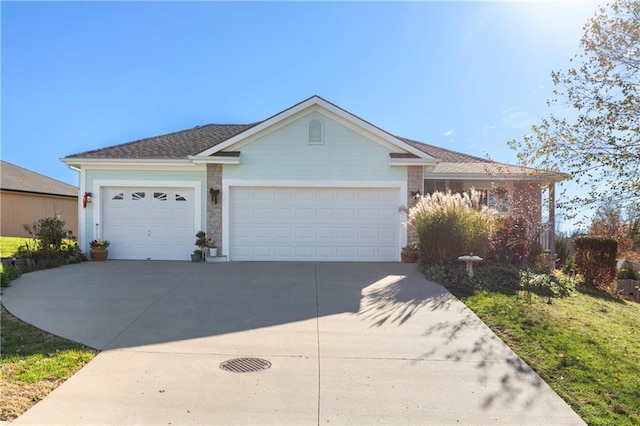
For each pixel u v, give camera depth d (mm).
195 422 3607
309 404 3957
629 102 7836
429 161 12734
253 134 12805
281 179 12883
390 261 12906
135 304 7406
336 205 13008
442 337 5883
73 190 28234
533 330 6215
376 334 5992
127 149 14305
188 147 14617
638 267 14570
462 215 10930
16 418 3594
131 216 13453
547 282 9727
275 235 12969
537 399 4133
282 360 5008
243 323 6430
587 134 8195
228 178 12914
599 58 8094
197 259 12797
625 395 4254
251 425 3586
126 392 4121
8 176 23562
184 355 5121
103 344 5449
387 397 4121
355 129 12891
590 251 11539
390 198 13008
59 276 10023
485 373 4711
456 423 3682
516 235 11484
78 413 3707
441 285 9148
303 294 8273
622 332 6609
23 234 22766
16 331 5879
